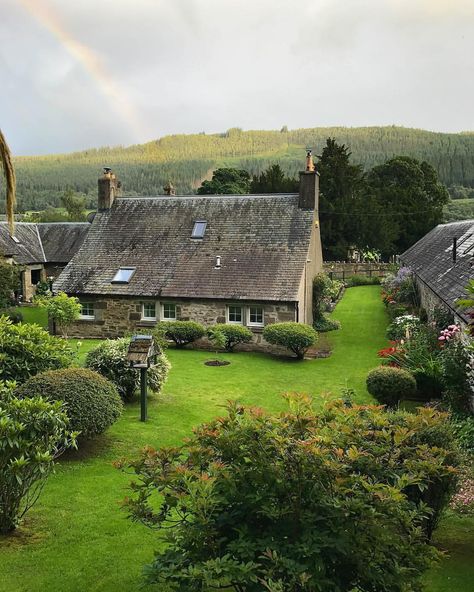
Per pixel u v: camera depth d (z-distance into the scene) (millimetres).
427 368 13695
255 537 4473
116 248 24656
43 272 36812
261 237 23156
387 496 4367
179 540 4551
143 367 11773
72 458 9594
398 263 39812
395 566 4473
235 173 57062
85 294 23250
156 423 11766
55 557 6516
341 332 24250
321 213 44812
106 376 12836
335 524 4406
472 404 11789
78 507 7781
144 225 25188
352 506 4324
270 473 4527
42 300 23594
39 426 6805
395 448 5074
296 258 22047
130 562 6453
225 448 4789
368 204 45219
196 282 22359
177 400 13727
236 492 4547
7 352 11227
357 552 4320
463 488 7926
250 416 5117
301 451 4445
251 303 21359
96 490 8352
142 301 22766
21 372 10992
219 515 4633
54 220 63688
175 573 4254
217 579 3977
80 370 10250
